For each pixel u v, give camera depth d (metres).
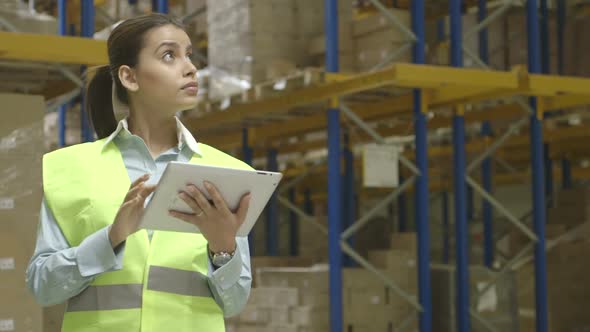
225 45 9.98
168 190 2.15
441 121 11.84
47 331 6.14
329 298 9.05
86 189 2.38
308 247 14.36
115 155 2.47
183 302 2.36
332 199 8.31
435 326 9.91
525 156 14.34
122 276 2.33
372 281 9.19
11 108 5.79
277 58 9.74
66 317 2.36
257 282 9.66
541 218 9.18
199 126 10.70
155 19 2.49
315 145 14.38
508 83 8.44
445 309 9.80
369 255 9.55
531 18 9.08
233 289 2.40
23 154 5.79
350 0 10.14
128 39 2.47
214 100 9.88
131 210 2.18
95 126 2.75
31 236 5.73
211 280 2.34
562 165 13.88
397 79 7.75
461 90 8.71
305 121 11.20
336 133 8.38
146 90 2.47
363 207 18.73
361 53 9.35
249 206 2.29
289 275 9.33
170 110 2.50
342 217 13.39
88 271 2.24
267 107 9.53
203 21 11.89
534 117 9.23
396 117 10.29
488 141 12.56
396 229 18.28
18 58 6.54
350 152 11.99
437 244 17.62
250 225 2.35
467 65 11.10
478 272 9.46
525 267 11.29
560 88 8.66
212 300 2.40
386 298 9.27
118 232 2.21
